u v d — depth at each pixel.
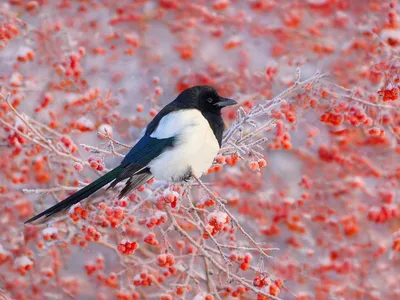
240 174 14.40
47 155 11.98
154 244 10.38
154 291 14.06
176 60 16.23
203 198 10.15
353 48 13.59
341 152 14.43
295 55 15.45
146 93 15.21
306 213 14.33
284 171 14.95
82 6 16.06
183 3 16.33
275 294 9.88
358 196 14.77
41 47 13.89
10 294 13.19
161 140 10.41
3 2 15.04
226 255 10.09
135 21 16.23
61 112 13.25
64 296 13.93
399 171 14.10
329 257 14.26
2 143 12.48
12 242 12.92
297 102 11.51
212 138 10.56
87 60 15.61
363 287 14.32
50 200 14.05
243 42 15.67
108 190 10.47
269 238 14.62
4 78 13.10
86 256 14.40
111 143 10.23
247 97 14.23
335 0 15.68
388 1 13.89
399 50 11.81
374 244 14.49
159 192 10.73
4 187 13.08
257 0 15.99
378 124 11.49
